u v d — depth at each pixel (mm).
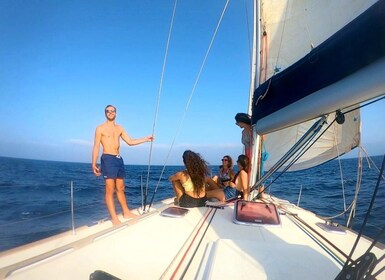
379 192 9766
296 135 5305
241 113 4465
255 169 3963
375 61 1219
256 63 4434
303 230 2561
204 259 1647
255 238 2236
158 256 1751
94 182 24859
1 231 6020
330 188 12883
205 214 3051
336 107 1480
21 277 1418
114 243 1960
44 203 11797
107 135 3188
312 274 1453
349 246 2182
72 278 1427
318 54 1623
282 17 4430
